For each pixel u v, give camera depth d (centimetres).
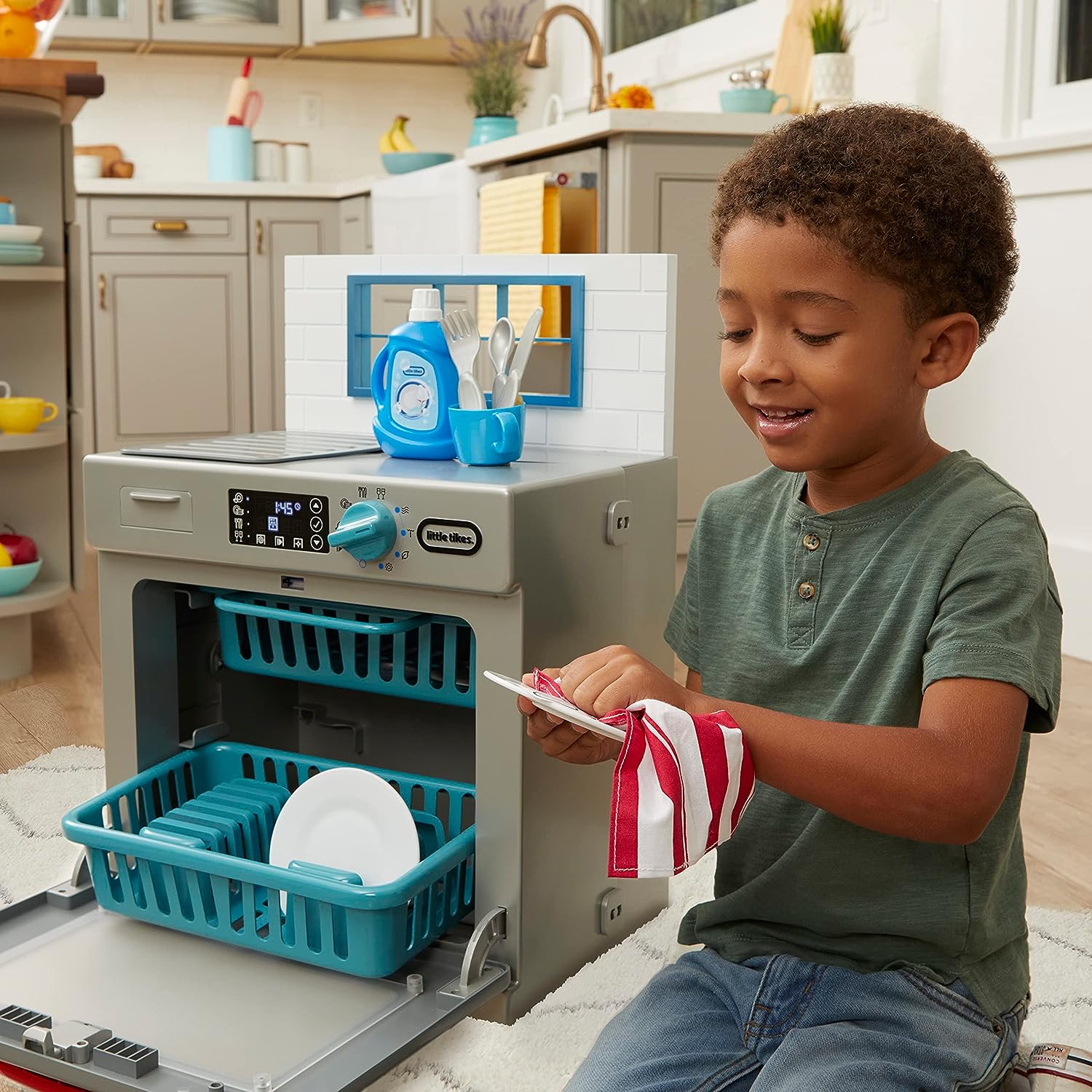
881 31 297
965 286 81
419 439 124
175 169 452
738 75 287
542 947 117
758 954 91
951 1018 83
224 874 111
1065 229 252
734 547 97
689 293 269
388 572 110
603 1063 85
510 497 104
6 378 252
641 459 129
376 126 466
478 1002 109
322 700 146
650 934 132
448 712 137
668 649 131
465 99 428
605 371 134
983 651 78
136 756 129
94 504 124
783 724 78
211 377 417
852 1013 84
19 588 236
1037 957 130
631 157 259
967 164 80
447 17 412
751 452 280
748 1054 84
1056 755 193
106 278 404
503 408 122
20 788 174
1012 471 270
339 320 149
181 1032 103
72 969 114
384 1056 99
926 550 85
